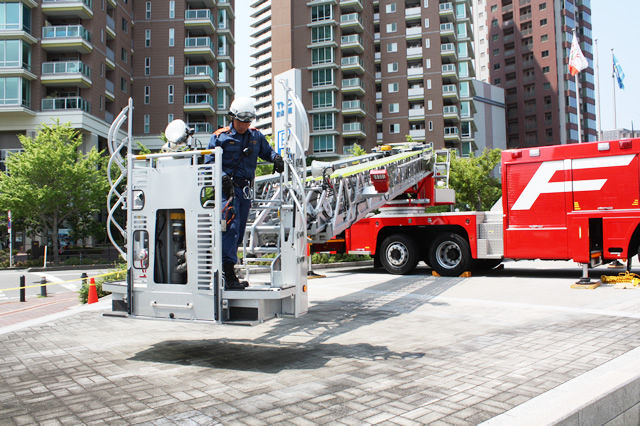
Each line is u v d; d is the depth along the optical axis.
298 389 4.01
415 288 10.52
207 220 5.03
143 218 5.38
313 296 9.79
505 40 93.75
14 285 17.80
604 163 10.47
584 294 9.05
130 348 5.68
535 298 8.74
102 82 40.12
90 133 38.22
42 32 36.78
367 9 61.66
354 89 56.69
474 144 67.00
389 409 3.48
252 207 6.03
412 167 13.38
